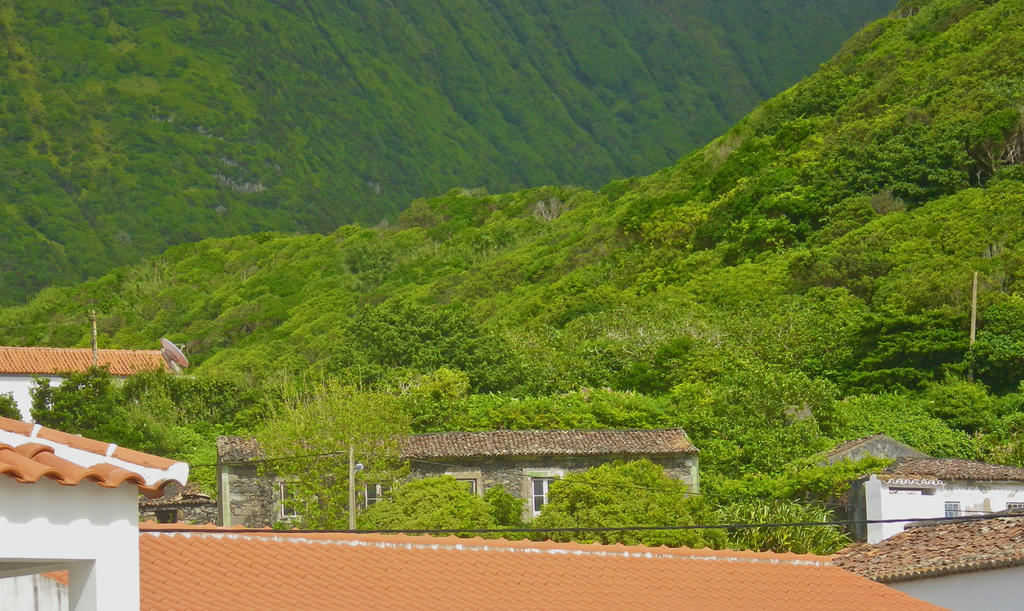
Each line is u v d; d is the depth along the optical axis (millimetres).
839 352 117125
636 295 158750
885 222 147875
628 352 120812
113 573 23234
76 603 23188
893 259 136000
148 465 23562
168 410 110312
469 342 122875
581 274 173125
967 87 178125
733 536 70062
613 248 185375
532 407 99312
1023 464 91125
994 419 102312
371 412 78750
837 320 122875
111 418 95812
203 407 113500
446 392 104688
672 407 103062
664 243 175500
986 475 73438
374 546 36406
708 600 37375
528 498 77938
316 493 75562
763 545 69062
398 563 35625
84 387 96438
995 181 153250
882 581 48094
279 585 32344
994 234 133625
